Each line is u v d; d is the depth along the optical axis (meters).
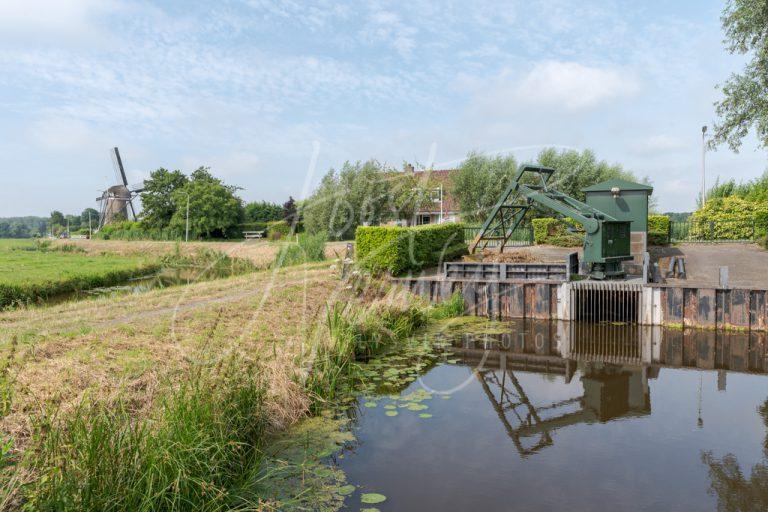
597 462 5.18
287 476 4.79
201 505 3.94
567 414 6.59
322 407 6.59
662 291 11.97
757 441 5.68
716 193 29.55
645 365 9.05
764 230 21.34
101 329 8.24
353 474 4.89
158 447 3.96
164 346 7.38
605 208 17.34
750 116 19.73
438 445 5.59
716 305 11.50
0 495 3.26
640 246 16.53
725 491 4.56
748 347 10.15
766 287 11.91
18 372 5.36
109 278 19.83
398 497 4.45
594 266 12.91
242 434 5.12
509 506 4.30
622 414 6.60
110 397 5.09
